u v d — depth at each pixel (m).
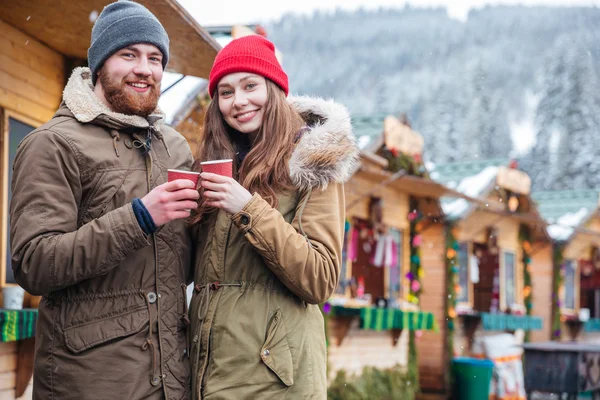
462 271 14.20
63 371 2.29
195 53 5.54
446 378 12.53
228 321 2.42
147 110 2.52
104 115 2.43
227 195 2.35
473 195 13.31
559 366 10.12
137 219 2.26
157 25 2.54
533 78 78.81
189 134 6.89
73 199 2.34
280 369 2.37
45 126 2.38
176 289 2.50
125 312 2.35
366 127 11.03
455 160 42.94
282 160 2.57
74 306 2.33
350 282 10.55
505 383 12.57
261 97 2.62
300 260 2.37
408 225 12.28
